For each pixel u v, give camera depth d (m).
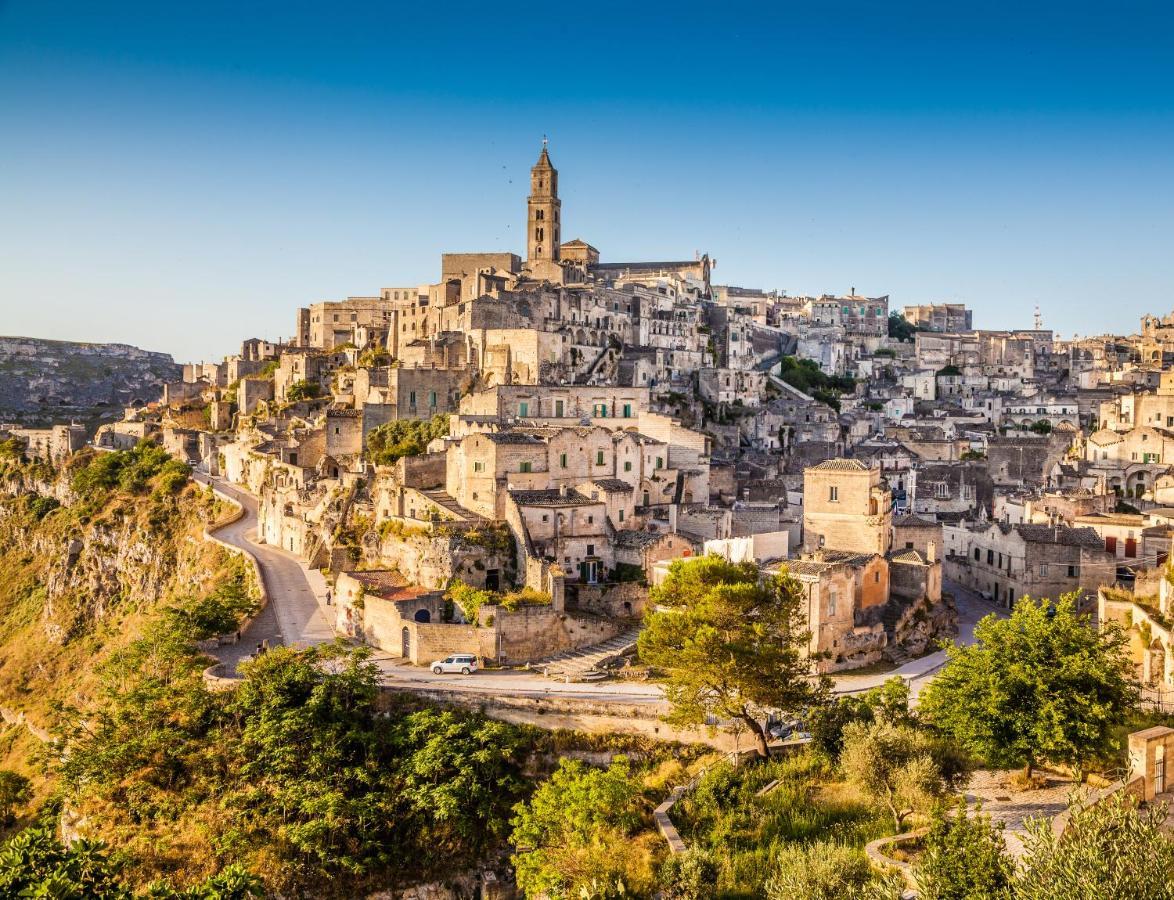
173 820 74.75
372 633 98.94
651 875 59.91
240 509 166.75
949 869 41.91
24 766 125.06
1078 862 38.00
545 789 68.56
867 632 97.06
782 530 125.19
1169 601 84.69
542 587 97.88
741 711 73.94
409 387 165.50
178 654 90.69
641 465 126.38
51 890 49.41
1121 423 180.62
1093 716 59.16
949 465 182.38
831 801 65.25
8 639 184.00
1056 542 116.31
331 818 71.31
